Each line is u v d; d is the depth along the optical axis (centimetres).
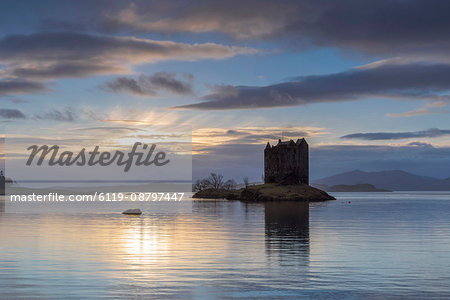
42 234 4494
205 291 2145
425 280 2366
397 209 10306
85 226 5472
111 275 2478
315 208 10800
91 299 1998
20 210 9644
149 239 4069
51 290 2150
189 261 2902
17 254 3170
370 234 4497
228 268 2675
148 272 2559
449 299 2012
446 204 14088
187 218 7038
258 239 4062
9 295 2058
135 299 2005
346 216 7488
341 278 2411
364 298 2031
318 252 3269
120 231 4825
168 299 2008
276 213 8462
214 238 4153
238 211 9275
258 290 2167
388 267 2697
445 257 3047
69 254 3178
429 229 5038
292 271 2588
